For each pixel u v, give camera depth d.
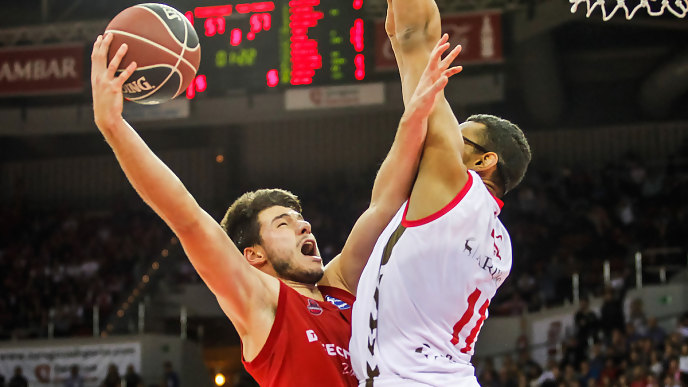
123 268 16.12
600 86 17.84
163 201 2.18
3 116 15.10
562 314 12.73
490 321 13.38
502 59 12.08
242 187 19.39
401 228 2.20
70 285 15.81
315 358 2.40
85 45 13.28
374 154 19.03
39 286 15.96
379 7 11.91
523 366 11.70
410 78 2.30
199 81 11.77
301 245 2.64
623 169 16.22
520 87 16.20
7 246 17.50
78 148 20.03
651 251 13.86
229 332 15.91
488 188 2.33
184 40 2.37
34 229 17.88
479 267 2.16
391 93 12.44
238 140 19.62
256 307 2.38
